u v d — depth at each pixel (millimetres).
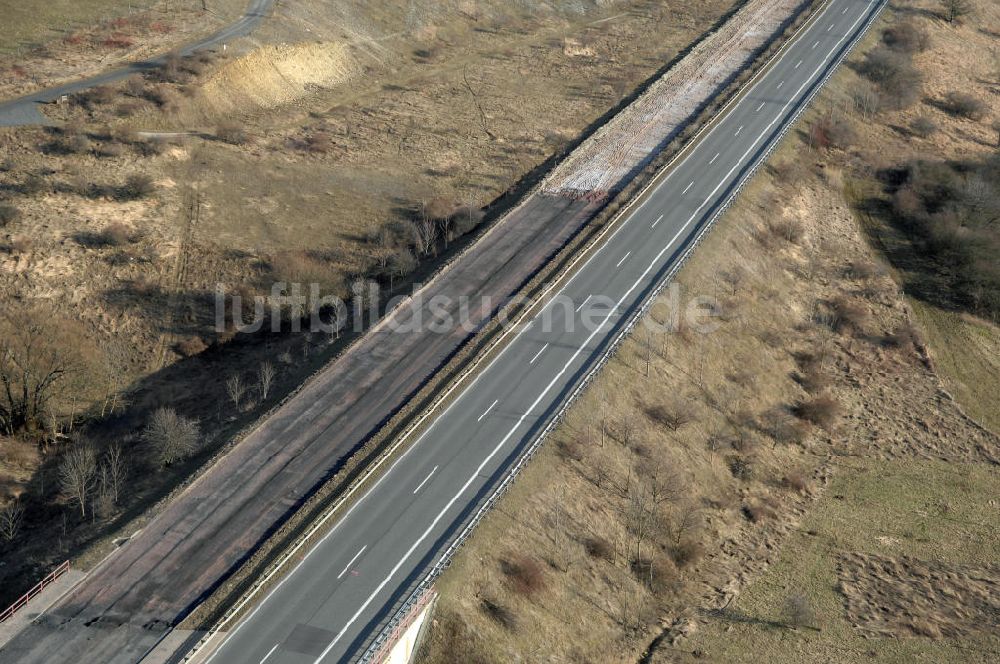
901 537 64562
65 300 74750
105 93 97938
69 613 47000
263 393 65875
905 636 55969
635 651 52594
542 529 55719
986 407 79000
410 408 62219
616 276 78625
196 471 56406
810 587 59156
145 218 85000
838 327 83688
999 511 67938
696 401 70062
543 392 64875
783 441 71500
